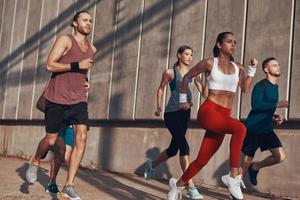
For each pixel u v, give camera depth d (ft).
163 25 33.55
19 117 46.91
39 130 44.96
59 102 19.34
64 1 43.45
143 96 34.17
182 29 32.17
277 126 26.68
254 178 24.11
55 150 21.84
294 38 26.08
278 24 26.94
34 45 46.42
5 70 49.75
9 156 46.57
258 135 22.76
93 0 39.99
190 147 30.76
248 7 28.58
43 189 23.97
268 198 24.99
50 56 19.11
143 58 34.65
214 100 18.08
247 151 22.80
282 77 26.32
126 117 35.22
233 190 18.01
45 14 45.57
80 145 19.38
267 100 22.39
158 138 33.17
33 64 46.19
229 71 18.13
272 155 23.08
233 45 18.17
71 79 19.38
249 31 28.30
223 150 28.71
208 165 29.30
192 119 30.42
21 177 28.30
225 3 29.84
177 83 23.18
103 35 38.37
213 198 23.86
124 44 36.35
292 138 25.85
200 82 24.40
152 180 30.94
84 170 35.35
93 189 25.30
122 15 36.91
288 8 26.58
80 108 19.40
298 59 25.76
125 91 35.68
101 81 37.88
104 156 36.83
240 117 28.09
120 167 35.42
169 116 23.20
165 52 33.12
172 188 19.11
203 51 30.68
